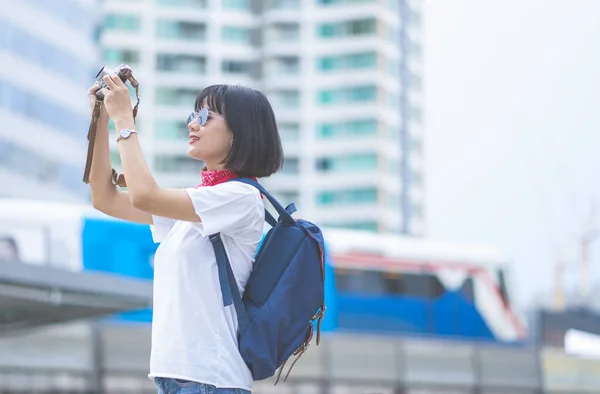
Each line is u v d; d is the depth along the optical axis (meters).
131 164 5.66
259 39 127.44
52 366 33.19
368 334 39.91
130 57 121.12
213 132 6.04
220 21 125.62
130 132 5.74
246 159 6.03
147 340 34.94
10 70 74.06
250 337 5.71
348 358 39.12
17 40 75.31
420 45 132.50
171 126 121.94
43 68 78.56
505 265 43.81
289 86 125.75
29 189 75.81
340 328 39.31
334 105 125.06
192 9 124.44
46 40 79.25
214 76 124.44
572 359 43.28
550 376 42.78
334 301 39.31
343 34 125.56
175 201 5.64
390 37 126.62
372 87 124.25
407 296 41.22
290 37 126.50
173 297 5.73
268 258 5.89
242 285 5.86
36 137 76.94
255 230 5.88
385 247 41.31
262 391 37.34
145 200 5.58
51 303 17.95
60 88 80.69
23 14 75.81
